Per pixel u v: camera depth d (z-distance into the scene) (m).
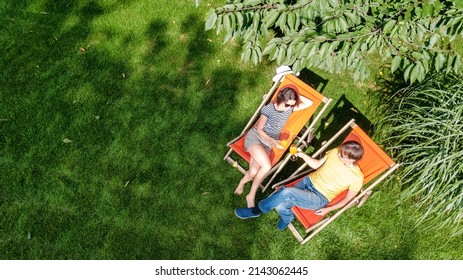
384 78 5.91
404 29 3.92
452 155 4.42
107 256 4.57
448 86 5.12
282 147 4.79
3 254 4.45
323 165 4.52
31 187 4.73
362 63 4.66
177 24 6.05
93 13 5.96
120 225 4.70
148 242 4.68
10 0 5.87
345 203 4.39
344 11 4.13
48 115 5.15
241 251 4.75
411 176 5.05
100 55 5.66
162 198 4.88
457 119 4.63
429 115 4.85
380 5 4.12
